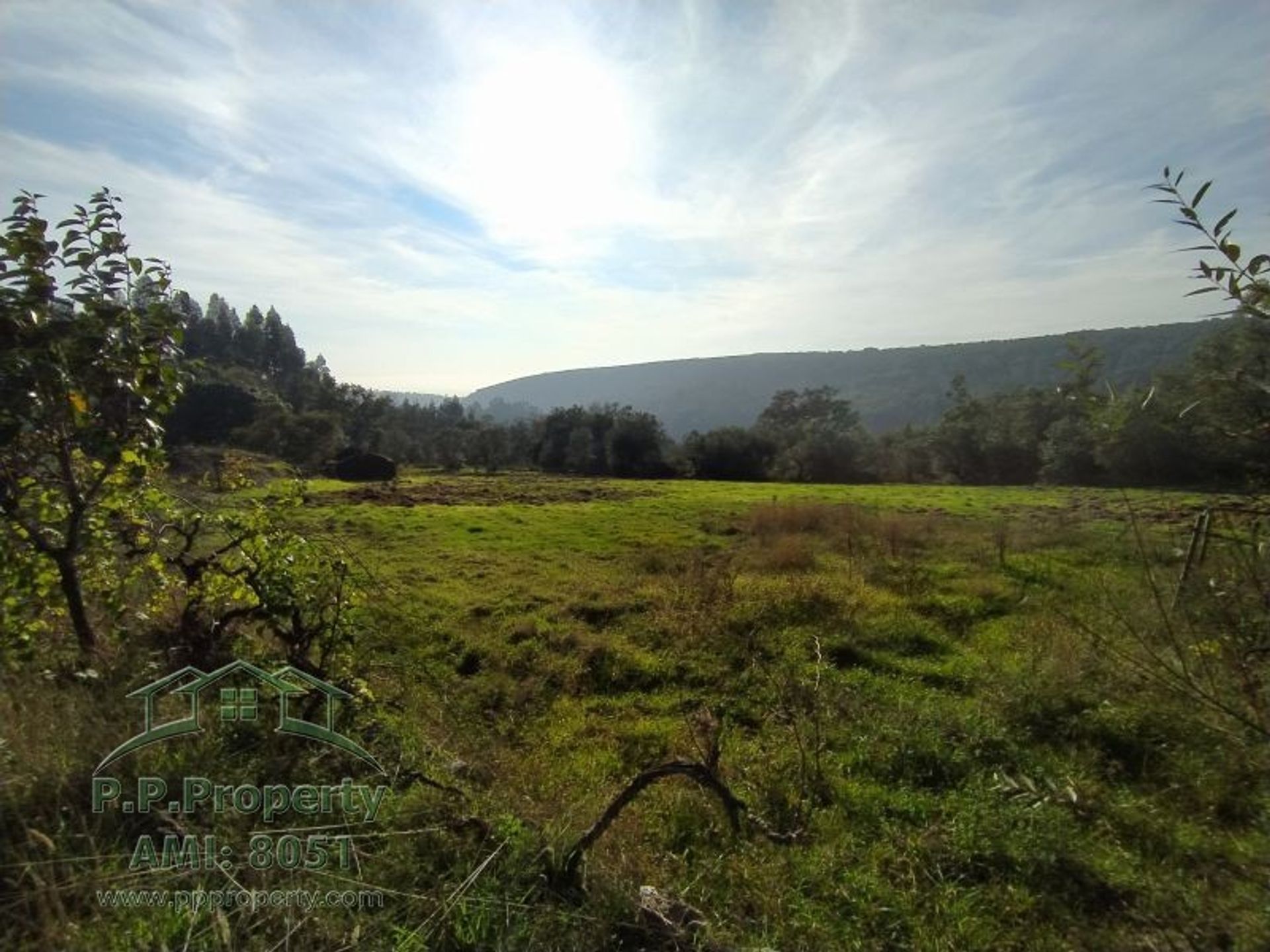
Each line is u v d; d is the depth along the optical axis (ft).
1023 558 47.80
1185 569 10.11
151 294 14.05
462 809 11.83
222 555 16.35
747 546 58.90
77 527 13.91
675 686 27.84
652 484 148.87
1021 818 15.60
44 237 12.51
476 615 37.35
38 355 12.17
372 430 267.39
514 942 8.71
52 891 7.93
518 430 263.70
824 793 18.07
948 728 21.11
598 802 16.30
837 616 34.96
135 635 15.31
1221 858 12.91
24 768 10.03
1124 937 11.91
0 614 13.28
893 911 13.05
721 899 12.84
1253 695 9.27
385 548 58.49
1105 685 21.33
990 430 156.56
